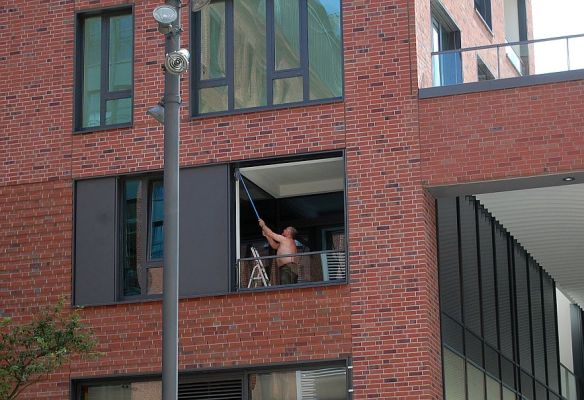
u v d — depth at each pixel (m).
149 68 33.38
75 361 32.16
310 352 30.50
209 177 32.22
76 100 33.91
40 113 33.97
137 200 33.06
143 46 33.56
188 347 31.34
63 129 33.66
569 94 30.36
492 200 35.97
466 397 32.81
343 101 31.67
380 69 31.61
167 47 22.17
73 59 34.09
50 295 32.69
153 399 31.69
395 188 30.81
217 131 32.41
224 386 31.22
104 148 33.25
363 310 30.38
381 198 30.83
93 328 32.09
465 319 33.50
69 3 34.50
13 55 34.59
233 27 33.31
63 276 32.69
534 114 30.44
